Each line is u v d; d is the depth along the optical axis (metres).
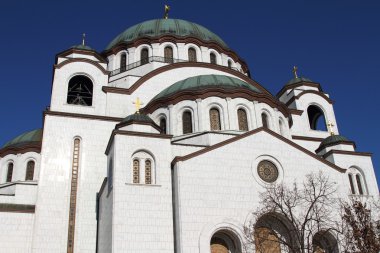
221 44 54.62
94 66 42.75
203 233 27.52
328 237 30.42
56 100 39.78
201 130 36.44
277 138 32.38
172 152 32.22
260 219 29.84
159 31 53.84
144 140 30.28
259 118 38.38
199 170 29.38
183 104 38.31
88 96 44.03
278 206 28.16
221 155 30.34
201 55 52.28
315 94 50.81
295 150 32.38
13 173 46.91
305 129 48.03
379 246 25.95
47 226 33.22
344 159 37.31
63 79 41.12
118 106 41.69
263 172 30.92
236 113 37.84
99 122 38.56
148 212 27.92
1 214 32.47
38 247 32.31
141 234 27.16
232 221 28.45
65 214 34.03
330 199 31.20
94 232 33.97
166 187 29.12
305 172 31.81
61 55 43.50
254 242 27.11
